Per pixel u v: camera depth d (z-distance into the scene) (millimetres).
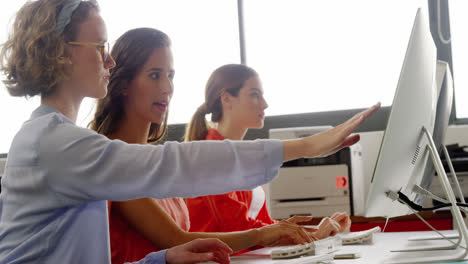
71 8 892
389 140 963
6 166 892
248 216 1989
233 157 814
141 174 805
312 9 4047
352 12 3979
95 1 950
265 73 4109
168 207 1567
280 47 4090
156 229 1359
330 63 4016
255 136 3992
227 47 4211
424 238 1539
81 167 808
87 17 915
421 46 993
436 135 1337
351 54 3979
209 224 1928
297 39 4066
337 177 2924
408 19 3873
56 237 833
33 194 834
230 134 2393
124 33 1479
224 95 2367
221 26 4219
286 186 2963
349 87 3979
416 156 1105
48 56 876
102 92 941
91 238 858
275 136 3105
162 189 815
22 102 4445
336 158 2938
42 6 889
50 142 824
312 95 4039
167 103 1490
